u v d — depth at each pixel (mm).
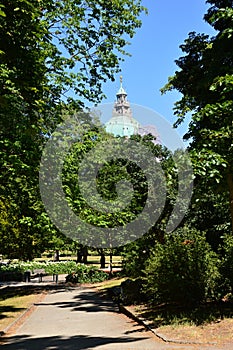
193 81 13719
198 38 14352
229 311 10469
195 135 12453
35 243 25938
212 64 11922
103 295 21250
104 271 32750
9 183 15031
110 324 12016
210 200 14094
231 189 9664
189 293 11719
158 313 12102
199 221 15594
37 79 9242
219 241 14953
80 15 15844
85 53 16172
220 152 9289
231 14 10352
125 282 17281
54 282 31953
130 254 17453
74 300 19734
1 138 12648
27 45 8555
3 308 16828
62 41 15883
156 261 12578
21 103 10703
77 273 31656
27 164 13992
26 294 23516
